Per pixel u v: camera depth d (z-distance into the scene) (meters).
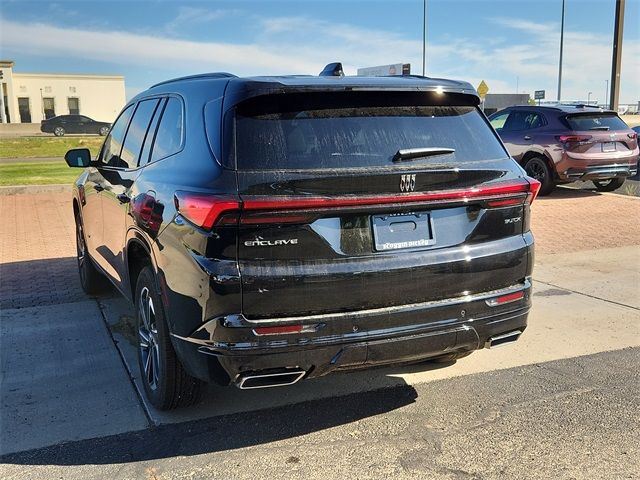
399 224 3.30
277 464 3.26
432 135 3.56
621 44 19.48
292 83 3.35
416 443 3.47
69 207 11.65
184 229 3.17
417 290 3.31
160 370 3.64
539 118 12.75
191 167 3.36
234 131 3.23
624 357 4.74
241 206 2.96
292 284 3.06
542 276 7.11
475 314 3.48
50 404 3.92
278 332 3.06
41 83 57.16
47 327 5.30
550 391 4.14
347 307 3.18
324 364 3.17
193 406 3.89
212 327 3.05
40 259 7.77
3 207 11.66
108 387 4.17
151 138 4.26
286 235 3.06
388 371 4.48
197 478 3.13
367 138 3.38
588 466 3.24
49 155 25.25
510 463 3.27
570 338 5.15
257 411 3.85
